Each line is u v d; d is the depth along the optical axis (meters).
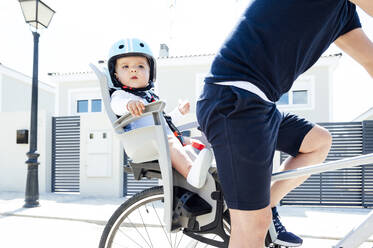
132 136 1.49
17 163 7.25
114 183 6.64
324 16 1.06
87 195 6.72
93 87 12.16
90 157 6.76
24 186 7.18
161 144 1.41
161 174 1.54
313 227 3.94
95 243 3.23
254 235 1.16
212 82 1.20
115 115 1.59
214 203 1.44
